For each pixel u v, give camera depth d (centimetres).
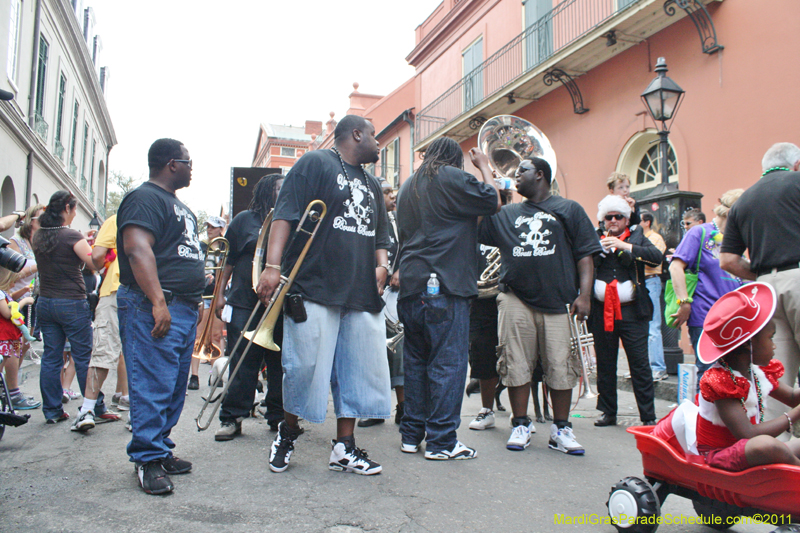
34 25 1894
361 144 343
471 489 301
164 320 299
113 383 676
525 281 383
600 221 480
